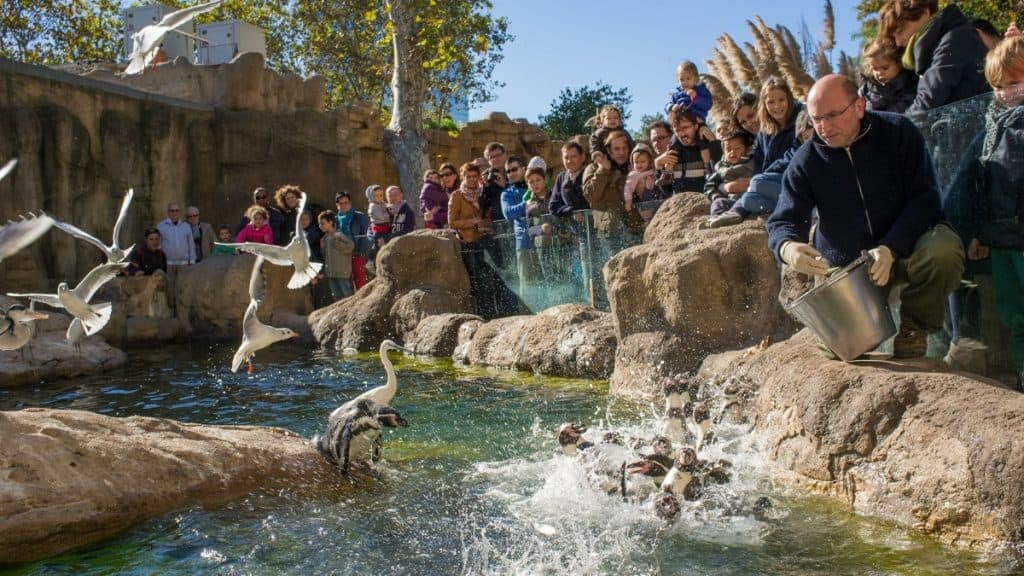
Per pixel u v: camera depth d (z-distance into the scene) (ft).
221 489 18.33
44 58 113.91
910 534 15.21
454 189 51.11
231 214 73.92
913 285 17.51
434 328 42.01
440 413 27.32
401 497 18.74
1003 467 14.03
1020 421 14.35
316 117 75.41
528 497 18.35
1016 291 17.79
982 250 18.65
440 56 83.25
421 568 14.70
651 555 14.89
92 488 16.60
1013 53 17.33
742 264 27.43
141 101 68.64
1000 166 17.75
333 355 44.11
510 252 43.55
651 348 28.32
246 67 74.54
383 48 120.57
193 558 15.43
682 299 27.89
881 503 16.11
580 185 38.63
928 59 20.81
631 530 16.08
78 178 63.00
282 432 21.93
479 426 25.26
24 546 15.48
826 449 17.43
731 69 67.56
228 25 79.92
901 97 22.06
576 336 33.55
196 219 62.28
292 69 127.95
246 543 16.06
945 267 16.98
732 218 29.09
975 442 14.60
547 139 109.50
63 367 39.22
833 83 17.24
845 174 17.93
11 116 58.59
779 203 19.13
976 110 18.54
